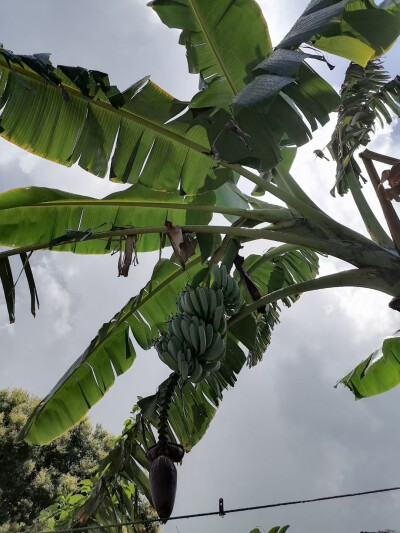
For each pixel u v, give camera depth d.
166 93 3.29
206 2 3.11
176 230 2.97
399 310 2.98
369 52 3.30
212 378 2.87
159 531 7.57
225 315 2.58
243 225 3.40
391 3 3.38
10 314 3.13
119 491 3.58
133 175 3.40
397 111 3.43
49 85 3.18
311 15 2.72
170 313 4.05
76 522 3.54
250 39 3.15
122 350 4.07
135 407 3.64
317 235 3.19
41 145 3.27
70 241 2.98
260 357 4.08
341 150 3.29
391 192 3.06
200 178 3.47
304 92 3.04
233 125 2.82
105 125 3.33
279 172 3.50
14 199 3.46
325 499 2.61
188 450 3.69
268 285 4.27
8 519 8.93
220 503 2.57
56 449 10.16
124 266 3.03
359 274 3.04
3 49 2.54
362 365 3.82
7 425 9.88
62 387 3.99
